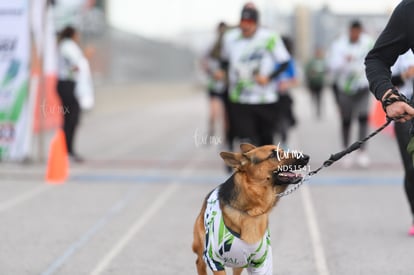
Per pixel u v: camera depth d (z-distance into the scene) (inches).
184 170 600.7
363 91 601.6
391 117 231.6
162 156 695.7
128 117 1263.5
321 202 462.3
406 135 344.2
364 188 511.2
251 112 510.3
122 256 335.0
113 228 392.8
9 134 626.8
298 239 365.4
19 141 625.9
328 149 737.0
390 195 484.4
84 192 501.4
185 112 1429.6
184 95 2495.1
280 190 241.6
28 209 443.8
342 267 314.2
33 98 628.7
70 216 423.5
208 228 244.7
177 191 503.5
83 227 395.2
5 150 627.5
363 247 348.5
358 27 601.6
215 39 653.9
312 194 489.4
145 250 345.4
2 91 624.4
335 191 500.1
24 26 619.5
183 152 728.3
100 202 465.4
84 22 1549.0
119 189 512.4
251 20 504.1
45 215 426.3
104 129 1006.4
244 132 510.6
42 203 462.6
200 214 266.5
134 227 394.6
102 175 573.9
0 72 622.8
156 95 2306.8
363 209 439.8
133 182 542.0
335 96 645.3
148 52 2447.1
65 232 384.2
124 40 2062.0
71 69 617.0
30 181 545.0
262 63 507.2
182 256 333.4
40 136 636.7
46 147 735.1
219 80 615.8
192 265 318.7
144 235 376.2
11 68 622.8
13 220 413.4
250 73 506.3
